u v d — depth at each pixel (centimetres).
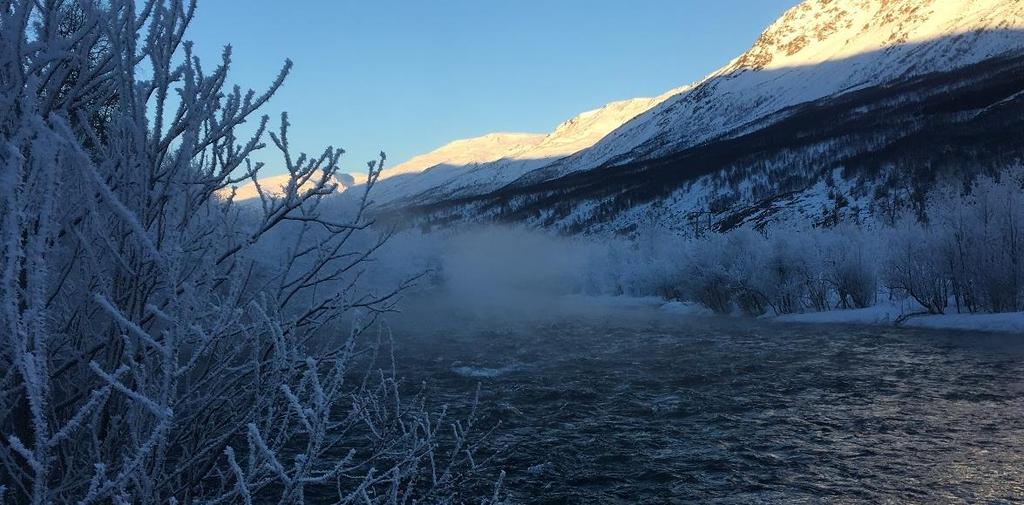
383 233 272
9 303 133
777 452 821
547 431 945
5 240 144
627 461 805
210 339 180
